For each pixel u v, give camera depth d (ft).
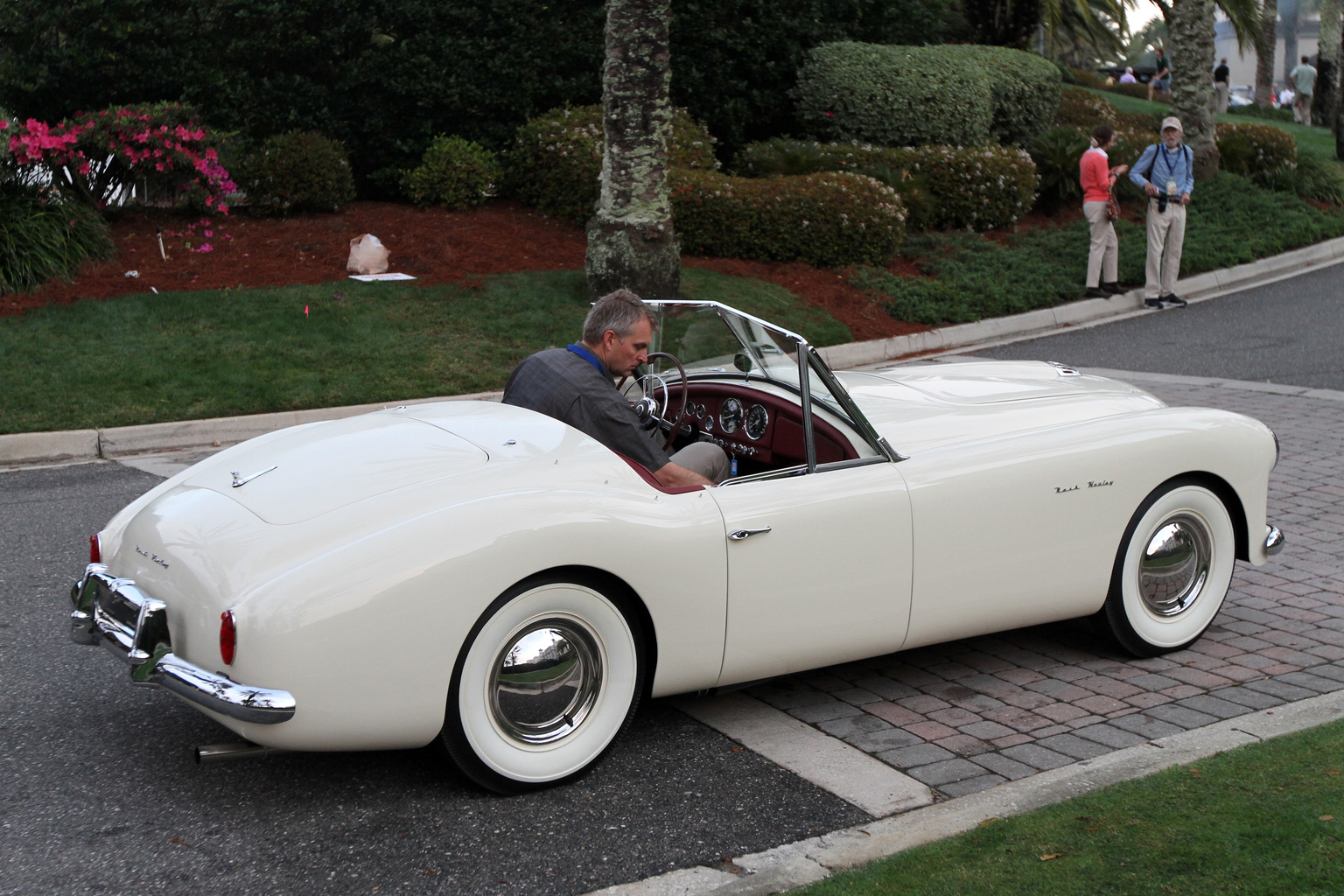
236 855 10.37
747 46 54.49
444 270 41.42
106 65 45.32
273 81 48.14
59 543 20.03
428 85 48.44
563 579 11.23
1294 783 10.77
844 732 12.96
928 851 9.96
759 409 14.55
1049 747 12.44
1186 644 15.23
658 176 37.93
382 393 31.32
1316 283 47.70
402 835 10.73
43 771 12.00
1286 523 20.63
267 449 13.06
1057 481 13.80
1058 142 55.06
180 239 42.01
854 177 45.80
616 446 12.94
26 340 32.55
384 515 10.90
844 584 12.73
